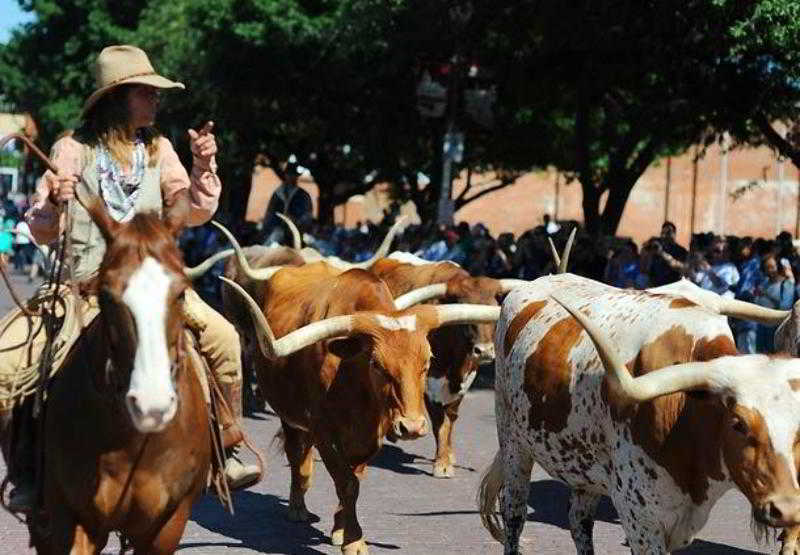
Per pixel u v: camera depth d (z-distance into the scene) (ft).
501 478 29.96
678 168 190.19
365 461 31.71
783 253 63.05
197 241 122.72
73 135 23.12
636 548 23.84
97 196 21.02
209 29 113.09
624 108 84.28
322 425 31.94
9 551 30.89
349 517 31.58
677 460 22.80
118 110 23.02
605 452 24.99
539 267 74.64
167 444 20.81
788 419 20.47
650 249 64.90
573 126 124.06
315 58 109.81
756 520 20.77
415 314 30.09
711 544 34.24
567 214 203.92
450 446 43.73
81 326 21.18
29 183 220.64
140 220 19.61
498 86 89.15
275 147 135.64
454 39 83.41
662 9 67.05
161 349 18.42
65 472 21.01
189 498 21.79
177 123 127.44
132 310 18.57
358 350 29.78
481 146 127.95
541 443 27.12
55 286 22.74
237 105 119.03
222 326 24.34
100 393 20.33
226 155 133.90
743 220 187.01
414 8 81.30
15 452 22.95
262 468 24.50
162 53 128.06
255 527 35.09
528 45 82.64
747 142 84.89
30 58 175.83
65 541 21.33
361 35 87.45
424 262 48.26
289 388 34.24
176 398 18.62
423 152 121.60
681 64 71.41
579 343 25.91
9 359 22.95
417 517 36.63
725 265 61.31
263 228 63.41
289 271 39.58
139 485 20.76
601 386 24.57
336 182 140.67
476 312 30.71
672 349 23.50
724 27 65.00
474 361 43.21
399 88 106.32
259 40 107.65
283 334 35.32
